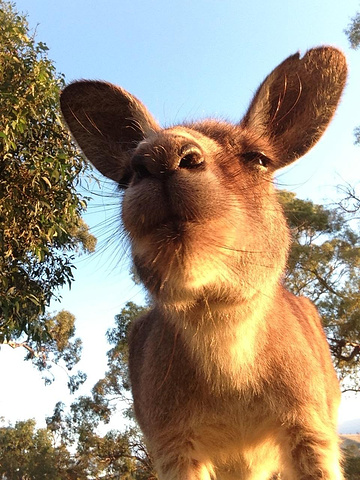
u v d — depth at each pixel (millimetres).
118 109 416
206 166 265
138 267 307
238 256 290
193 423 361
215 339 333
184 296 291
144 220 255
